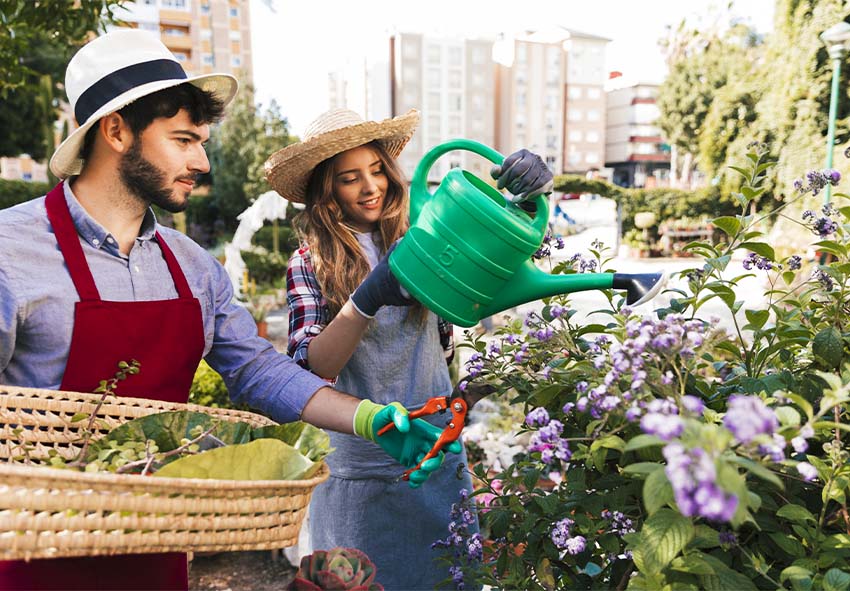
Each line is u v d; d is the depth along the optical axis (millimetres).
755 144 1271
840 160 9289
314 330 1532
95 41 1154
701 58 19188
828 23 11086
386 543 1628
